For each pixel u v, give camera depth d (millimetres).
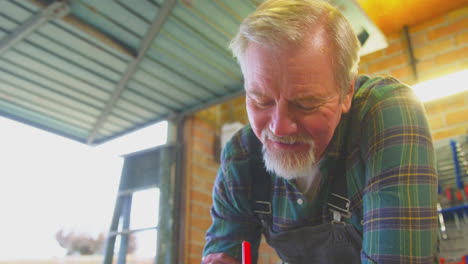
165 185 2520
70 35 1873
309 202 895
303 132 713
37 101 2377
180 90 2393
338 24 708
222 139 2795
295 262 1053
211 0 1691
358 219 860
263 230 1066
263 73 667
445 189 1930
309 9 687
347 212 862
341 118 826
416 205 665
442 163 2008
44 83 2223
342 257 955
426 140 728
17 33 1826
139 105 2516
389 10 2248
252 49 685
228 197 1021
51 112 2494
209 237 1058
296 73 649
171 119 2664
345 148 839
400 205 667
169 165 2578
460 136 2004
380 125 756
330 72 679
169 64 2135
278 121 687
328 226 903
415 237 649
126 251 2527
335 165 858
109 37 1914
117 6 1737
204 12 1764
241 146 995
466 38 2154
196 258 2459
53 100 2375
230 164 995
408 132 723
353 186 835
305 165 753
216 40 1935
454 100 2102
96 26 1853
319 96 669
